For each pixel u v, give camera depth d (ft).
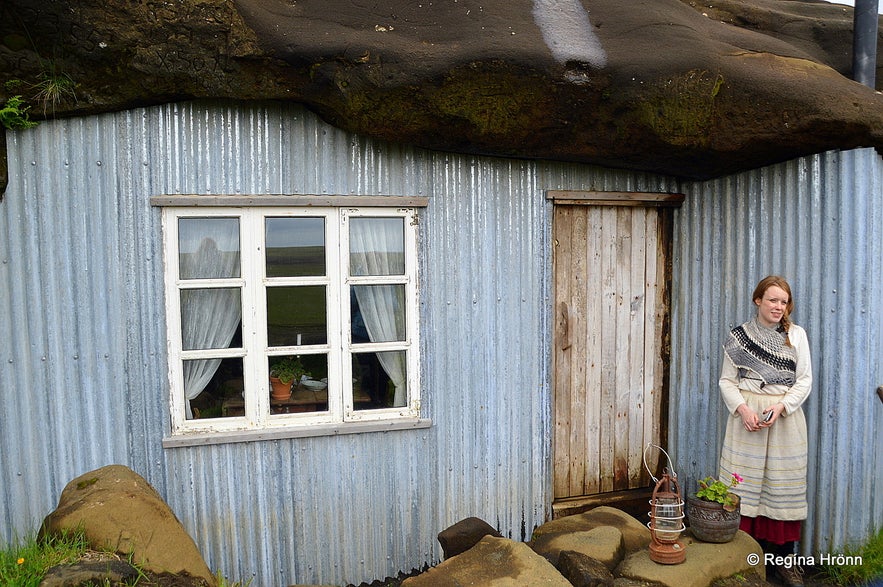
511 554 11.06
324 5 12.29
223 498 12.78
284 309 13.03
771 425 12.53
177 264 12.48
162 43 11.22
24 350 11.83
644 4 13.39
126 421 12.33
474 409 14.12
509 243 14.20
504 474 14.42
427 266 13.66
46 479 12.01
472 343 14.05
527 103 12.50
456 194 13.79
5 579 9.01
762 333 12.60
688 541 12.23
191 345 12.67
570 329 15.05
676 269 15.69
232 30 11.43
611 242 15.28
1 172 11.44
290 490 13.09
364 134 12.84
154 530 10.07
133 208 12.17
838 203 12.70
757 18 15.67
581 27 12.73
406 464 13.73
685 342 15.53
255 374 12.89
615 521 13.46
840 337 12.80
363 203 13.12
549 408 14.70
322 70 11.83
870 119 12.07
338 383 13.32
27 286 11.79
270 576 13.05
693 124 12.57
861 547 12.99
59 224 11.87
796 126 12.26
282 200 12.69
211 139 12.40
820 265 13.02
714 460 14.87
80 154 11.88
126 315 12.25
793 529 12.76
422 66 11.78
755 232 14.05
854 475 13.01
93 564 9.09
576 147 13.51
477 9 12.40
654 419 15.89
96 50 10.98
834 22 15.57
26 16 10.61
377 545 13.64
